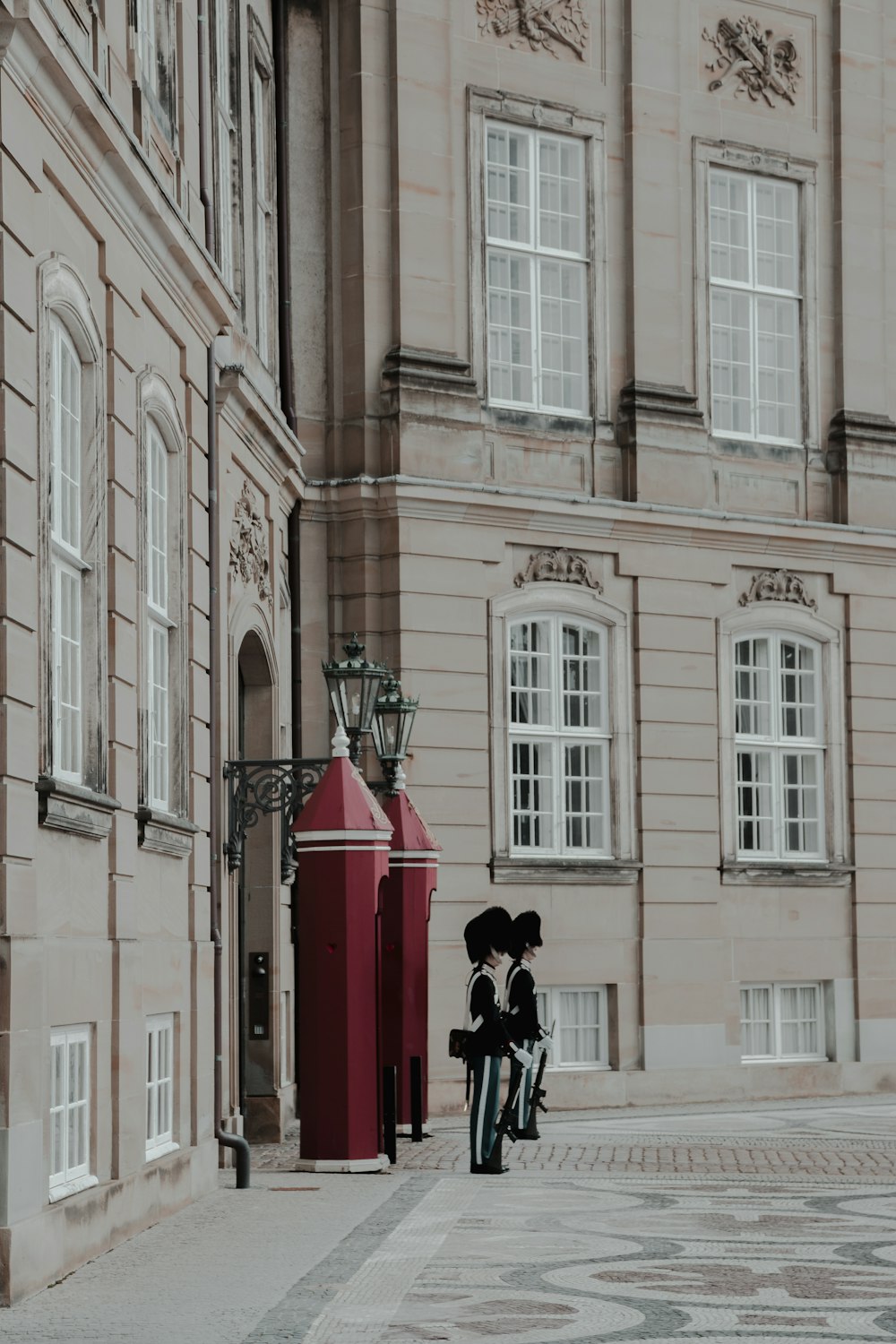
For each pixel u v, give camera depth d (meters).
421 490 26.56
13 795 11.52
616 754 28.39
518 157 28.47
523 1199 16.70
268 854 22.86
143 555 15.34
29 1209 11.60
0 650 11.46
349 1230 14.57
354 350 26.94
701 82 30.06
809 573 30.36
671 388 29.12
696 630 29.12
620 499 28.78
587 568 28.23
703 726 29.12
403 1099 23.19
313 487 26.55
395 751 23.27
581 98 28.89
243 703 23.81
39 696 12.20
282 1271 12.48
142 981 14.66
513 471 27.88
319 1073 18.78
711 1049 28.66
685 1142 22.23
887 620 30.95
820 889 30.09
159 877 15.95
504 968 27.09
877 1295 11.88
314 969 18.75
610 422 28.84
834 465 30.88
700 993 28.62
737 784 29.59
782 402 30.80
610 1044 28.03
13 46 11.74
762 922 29.47
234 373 19.66
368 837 18.75
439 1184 17.83
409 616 26.48
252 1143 22.25
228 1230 14.55
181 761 16.94
